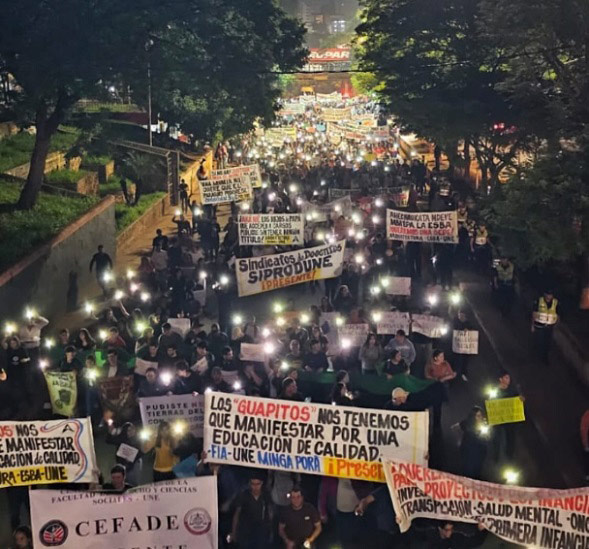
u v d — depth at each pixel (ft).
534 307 61.72
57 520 30.35
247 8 106.22
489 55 94.84
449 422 52.21
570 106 62.85
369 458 32.96
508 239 65.26
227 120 156.97
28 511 40.65
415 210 98.27
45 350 56.95
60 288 75.10
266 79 110.73
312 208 93.15
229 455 33.76
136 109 184.34
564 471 45.75
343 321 54.60
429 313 59.36
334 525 38.19
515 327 71.20
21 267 65.72
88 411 47.37
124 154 136.26
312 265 57.36
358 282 72.95
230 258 73.67
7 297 62.75
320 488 37.91
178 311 67.82
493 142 94.94
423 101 93.71
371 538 36.91
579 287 69.41
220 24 91.25
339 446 33.09
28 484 33.27
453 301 62.54
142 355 48.93
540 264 70.90
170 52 89.25
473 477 40.91
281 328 55.98
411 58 100.12
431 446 45.68
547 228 56.24
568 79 64.18
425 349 61.05
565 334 63.46
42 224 77.71
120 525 30.66
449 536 33.65
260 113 106.01
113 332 52.65
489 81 93.45
